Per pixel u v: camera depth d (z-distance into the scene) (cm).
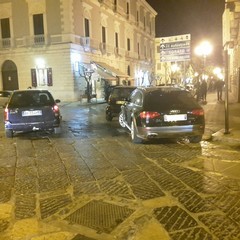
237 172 626
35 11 3206
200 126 873
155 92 915
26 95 1100
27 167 704
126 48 4578
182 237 380
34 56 3259
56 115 1092
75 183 584
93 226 416
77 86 3238
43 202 500
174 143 918
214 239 373
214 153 786
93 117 1742
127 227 410
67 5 3088
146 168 666
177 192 525
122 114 1193
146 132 862
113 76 3566
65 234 397
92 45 3522
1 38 3362
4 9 3319
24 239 387
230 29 2309
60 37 3150
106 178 607
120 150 844
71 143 968
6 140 1054
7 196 531
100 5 3719
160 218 431
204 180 581
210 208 458
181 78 4897
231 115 1527
